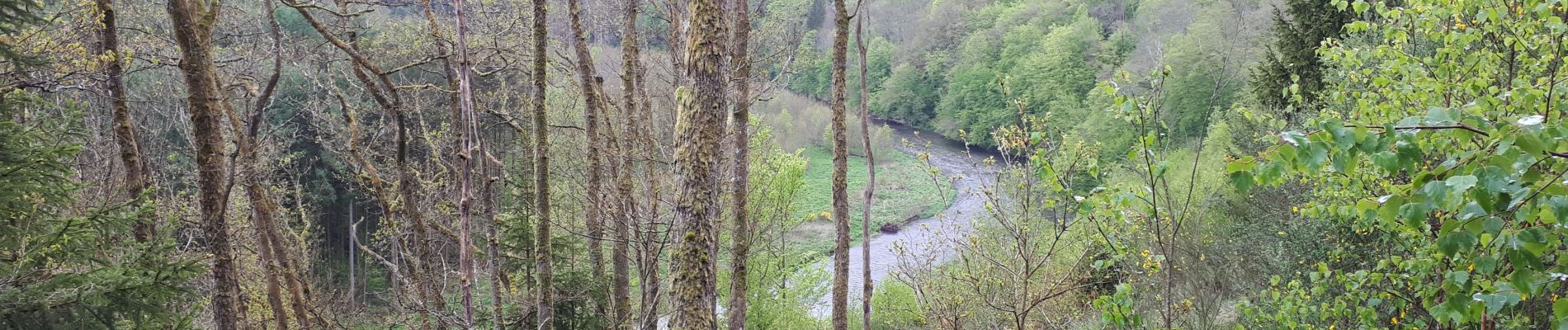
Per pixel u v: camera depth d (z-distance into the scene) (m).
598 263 10.79
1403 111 6.62
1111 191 5.50
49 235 6.54
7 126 6.58
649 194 10.34
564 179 13.46
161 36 10.70
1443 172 2.86
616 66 17.91
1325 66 15.75
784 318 17.66
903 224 30.62
